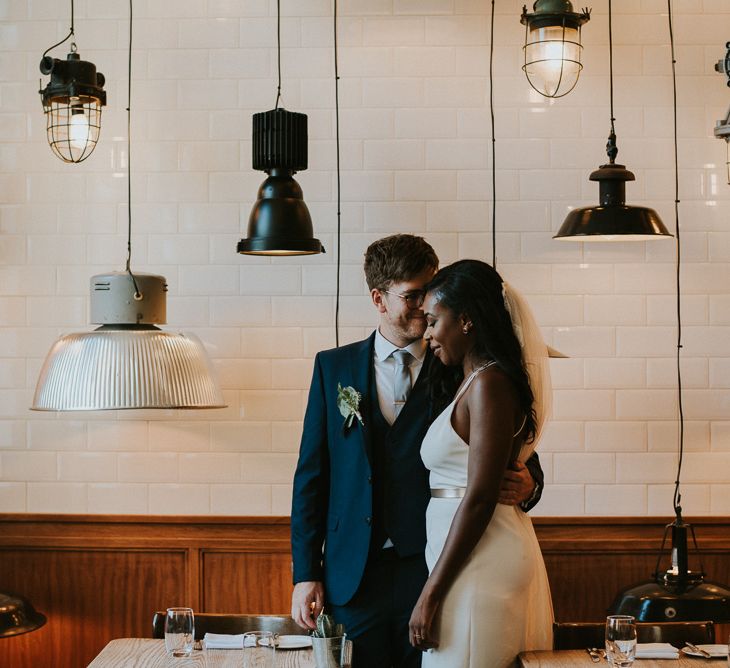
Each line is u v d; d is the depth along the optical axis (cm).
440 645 266
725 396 406
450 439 273
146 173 412
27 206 412
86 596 405
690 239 408
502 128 408
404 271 293
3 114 413
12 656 405
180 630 249
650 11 408
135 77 412
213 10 411
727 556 400
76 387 278
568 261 407
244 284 410
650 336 407
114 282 303
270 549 402
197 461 408
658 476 405
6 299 412
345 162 409
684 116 408
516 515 276
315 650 243
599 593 399
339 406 300
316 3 410
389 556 296
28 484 410
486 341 267
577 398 407
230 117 411
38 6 412
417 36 409
